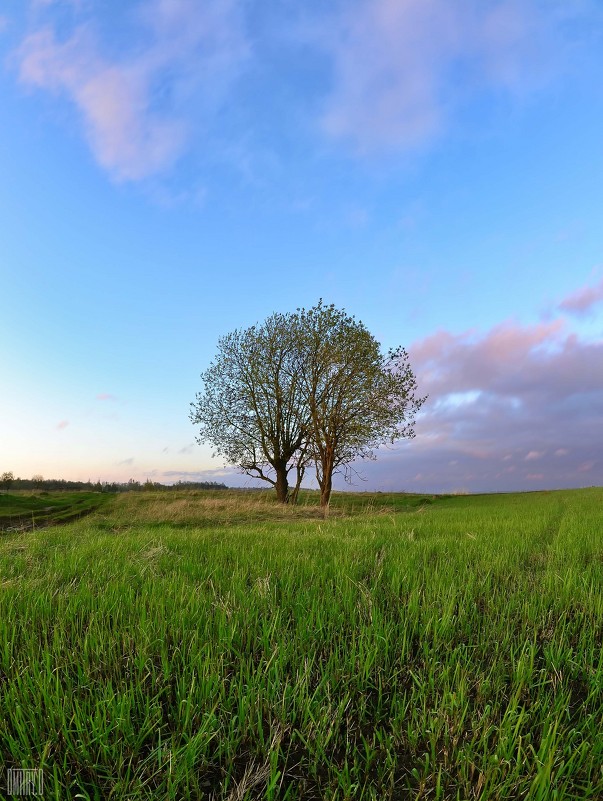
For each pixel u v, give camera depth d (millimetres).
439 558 6047
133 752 2271
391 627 3619
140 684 2732
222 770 2262
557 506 19078
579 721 2570
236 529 11891
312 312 31234
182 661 3107
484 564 5707
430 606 3955
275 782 2033
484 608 4270
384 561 5918
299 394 31922
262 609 3990
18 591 4598
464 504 30047
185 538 9008
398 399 30125
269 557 6172
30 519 22594
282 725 2469
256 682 2744
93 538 9906
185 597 4234
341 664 3113
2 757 2229
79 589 4762
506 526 10211
